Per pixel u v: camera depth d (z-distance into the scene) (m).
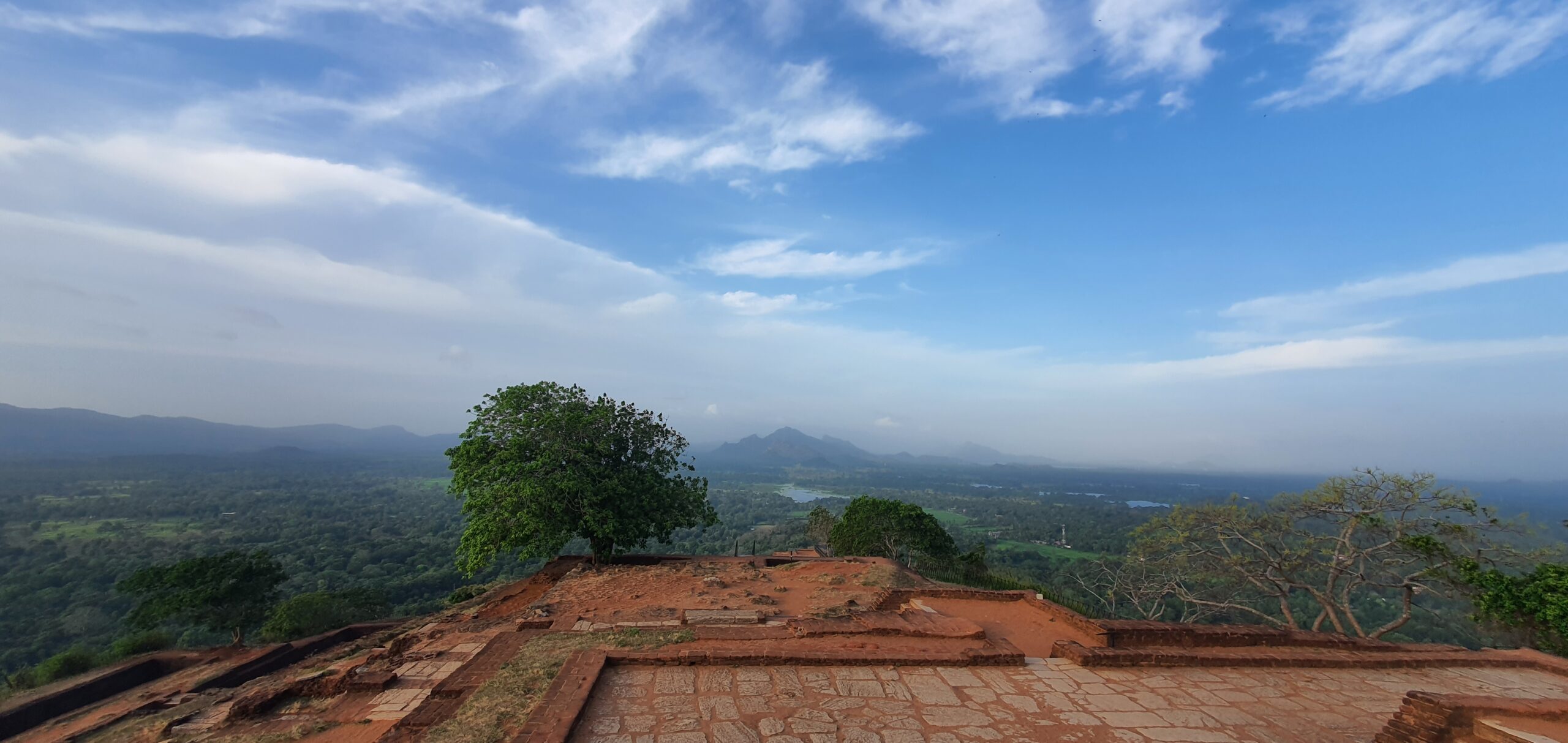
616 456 20.98
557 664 7.89
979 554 28.64
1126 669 8.63
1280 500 19.56
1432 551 16.02
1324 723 7.19
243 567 23.91
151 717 10.34
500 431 19.81
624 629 10.53
